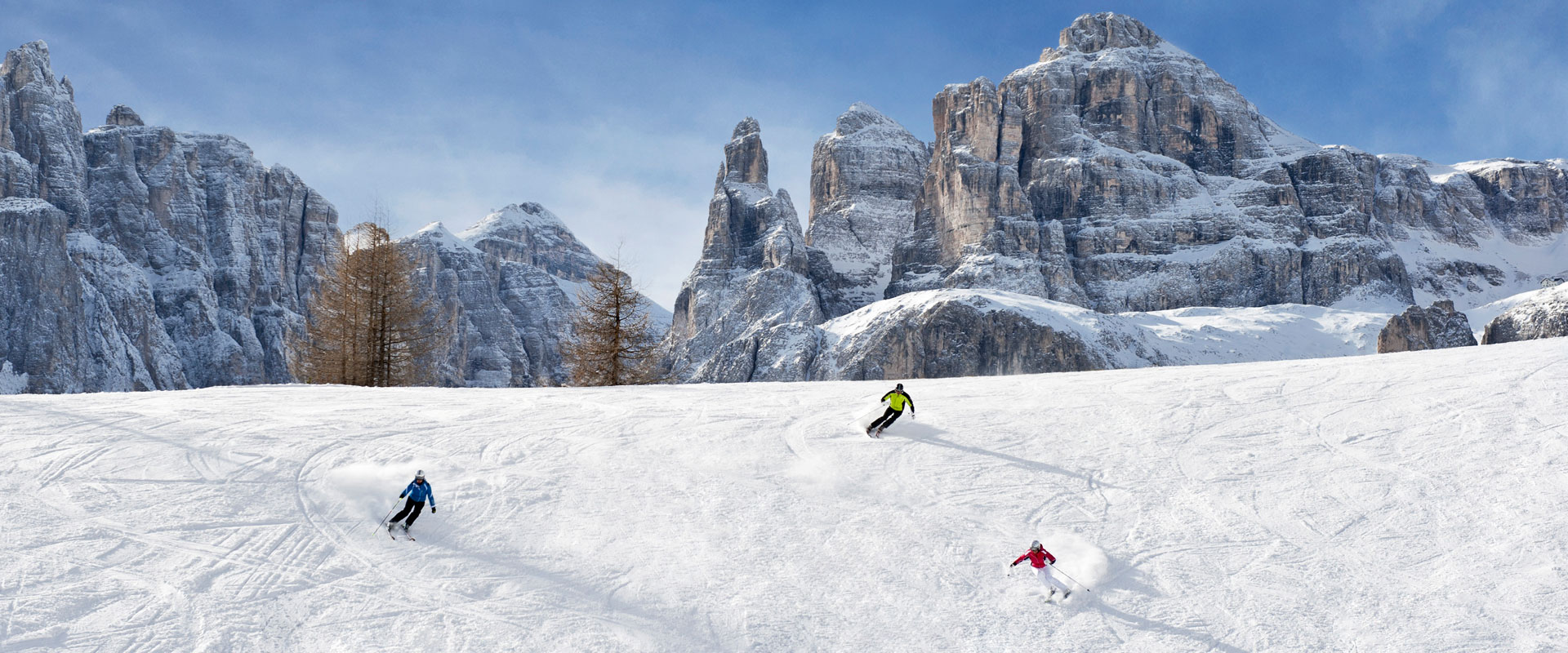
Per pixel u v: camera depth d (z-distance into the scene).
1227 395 20.27
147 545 11.38
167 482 13.69
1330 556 11.48
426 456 15.84
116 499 12.90
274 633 9.43
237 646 9.10
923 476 15.02
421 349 53.69
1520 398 17.59
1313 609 10.17
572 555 11.77
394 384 52.12
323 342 51.75
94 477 13.79
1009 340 117.06
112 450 15.19
